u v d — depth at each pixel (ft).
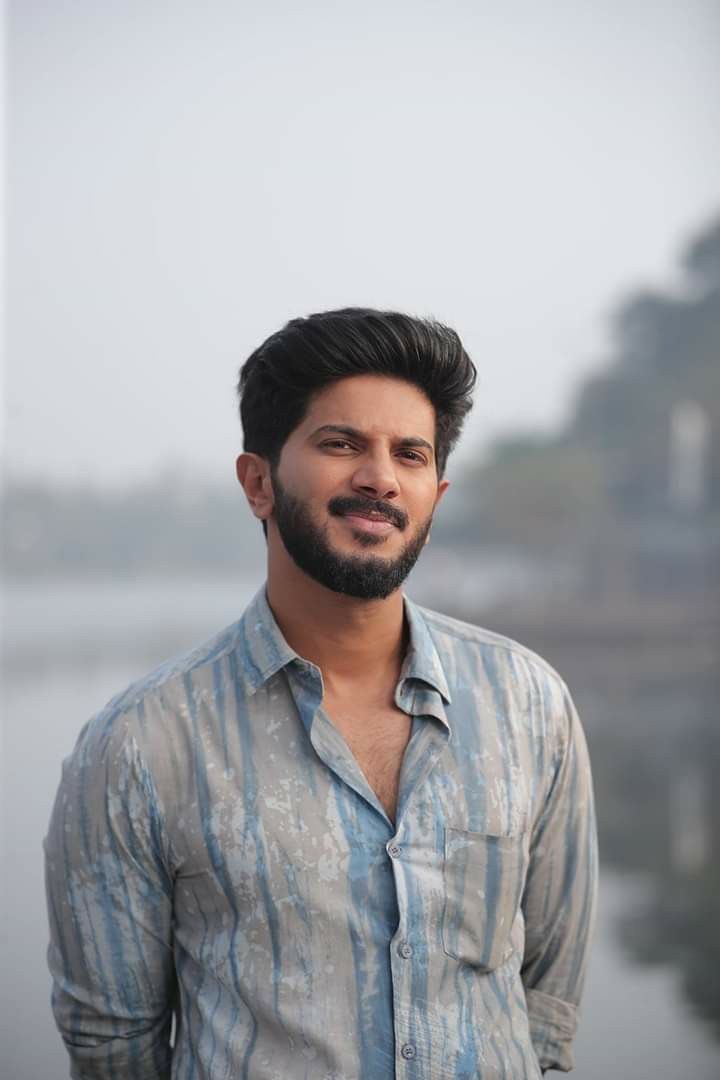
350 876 3.43
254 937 3.42
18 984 9.11
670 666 14.78
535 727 3.90
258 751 3.55
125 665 13.14
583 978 4.21
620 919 10.45
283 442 3.60
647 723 13.79
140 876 3.56
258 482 3.80
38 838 10.32
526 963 4.19
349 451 3.52
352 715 3.70
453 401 3.69
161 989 3.76
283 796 3.48
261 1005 3.38
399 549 3.54
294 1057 3.35
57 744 11.58
